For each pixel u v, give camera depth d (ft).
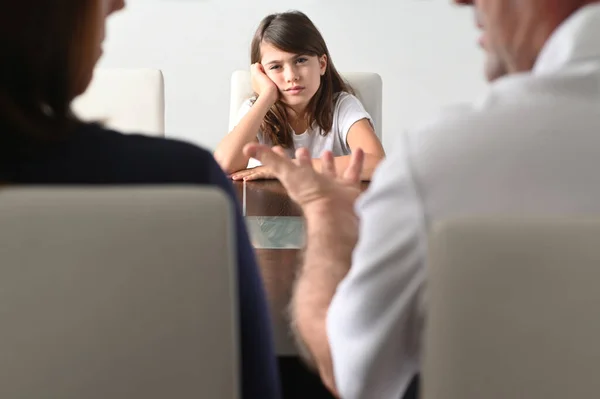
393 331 2.74
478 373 2.47
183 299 2.52
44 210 2.42
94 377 2.54
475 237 2.38
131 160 2.82
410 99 13.84
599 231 2.36
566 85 2.59
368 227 2.72
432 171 2.59
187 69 13.58
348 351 2.85
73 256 2.45
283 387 4.45
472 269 2.39
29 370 2.51
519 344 2.43
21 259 2.43
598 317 2.40
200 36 13.48
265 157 3.44
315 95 7.80
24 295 2.45
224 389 2.62
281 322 3.36
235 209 2.98
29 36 2.66
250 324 3.04
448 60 13.71
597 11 2.65
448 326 2.43
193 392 2.60
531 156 2.55
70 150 2.78
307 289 3.23
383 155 7.60
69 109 2.83
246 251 3.02
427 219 2.59
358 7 13.51
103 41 2.91
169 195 2.48
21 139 2.73
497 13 2.80
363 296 2.74
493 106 2.62
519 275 2.39
